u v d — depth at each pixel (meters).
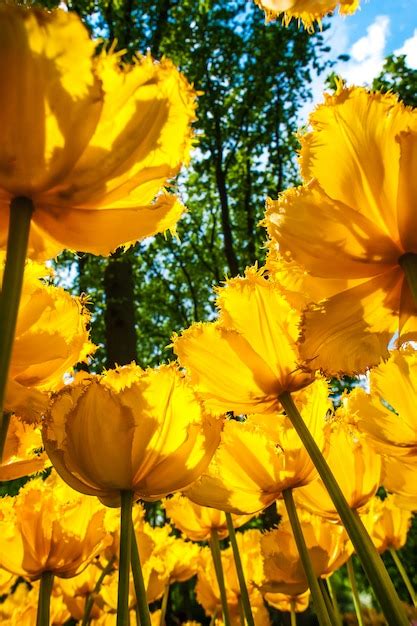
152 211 0.15
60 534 0.26
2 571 0.36
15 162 0.13
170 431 0.21
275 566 0.33
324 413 0.27
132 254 1.91
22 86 0.13
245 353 0.25
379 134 0.18
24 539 0.25
